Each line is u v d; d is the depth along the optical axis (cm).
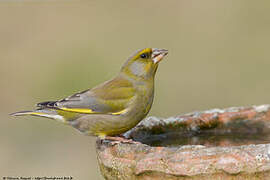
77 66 1644
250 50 1675
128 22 1848
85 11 1938
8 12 1922
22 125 1435
